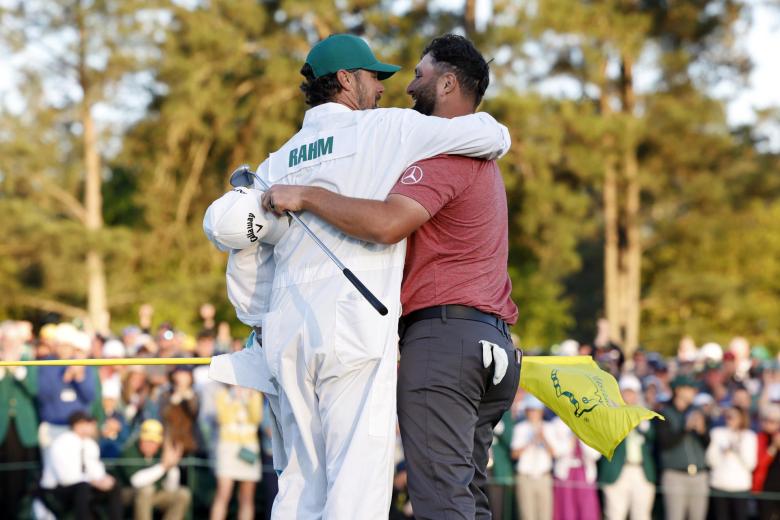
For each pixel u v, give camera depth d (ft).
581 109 87.61
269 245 13.32
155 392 32.27
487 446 13.53
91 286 93.45
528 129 81.76
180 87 88.17
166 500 31.53
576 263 88.43
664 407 34.09
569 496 32.81
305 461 12.60
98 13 94.17
